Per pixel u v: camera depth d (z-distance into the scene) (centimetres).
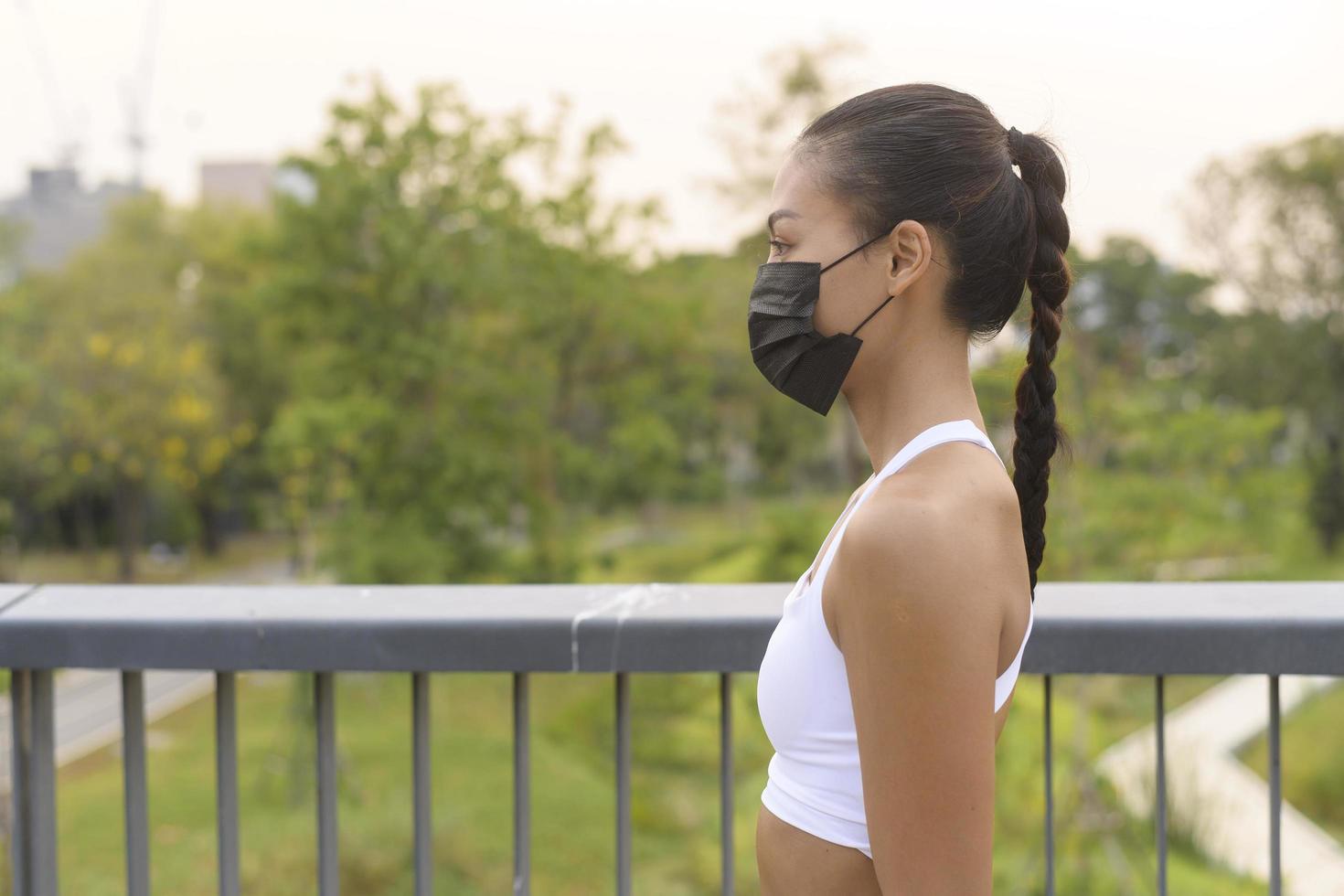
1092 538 1295
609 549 2330
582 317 2030
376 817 1416
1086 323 1417
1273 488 1410
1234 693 2073
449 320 1984
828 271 92
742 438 3728
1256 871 1203
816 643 89
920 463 87
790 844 93
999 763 1088
